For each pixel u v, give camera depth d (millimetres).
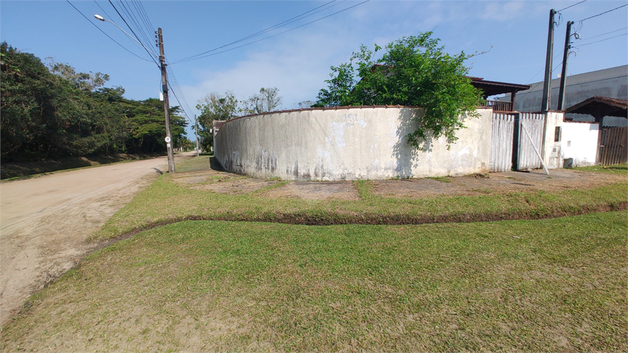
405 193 6305
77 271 3291
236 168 12086
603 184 6980
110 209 6496
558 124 10305
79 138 21500
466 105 7953
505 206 5090
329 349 1916
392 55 9180
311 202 5660
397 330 2078
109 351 1999
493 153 9453
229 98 43500
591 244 3586
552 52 10852
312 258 3299
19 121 13727
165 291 2740
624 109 11516
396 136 8328
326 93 11422
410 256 3291
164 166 19625
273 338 2039
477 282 2709
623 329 2031
